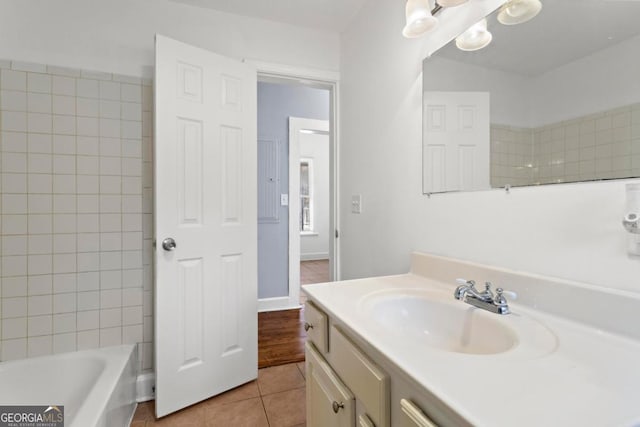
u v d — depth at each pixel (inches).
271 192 124.3
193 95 65.0
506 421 16.3
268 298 124.2
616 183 29.0
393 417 25.4
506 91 38.9
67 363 61.5
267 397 68.2
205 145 66.9
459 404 17.7
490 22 40.7
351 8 74.4
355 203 76.7
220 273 69.4
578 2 32.1
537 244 35.6
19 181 61.1
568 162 32.8
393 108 61.3
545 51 34.9
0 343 60.2
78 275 65.0
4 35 60.0
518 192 37.7
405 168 57.8
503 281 37.6
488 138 41.2
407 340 27.0
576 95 32.1
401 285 45.8
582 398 18.4
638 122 27.6
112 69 66.9
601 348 25.4
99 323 66.4
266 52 79.3
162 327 60.7
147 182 69.6
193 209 65.2
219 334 69.0
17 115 60.9
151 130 69.6
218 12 75.4
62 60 63.5
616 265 29.0
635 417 16.6
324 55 84.6
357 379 29.9
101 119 66.2
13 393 57.9
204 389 66.4
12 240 60.8
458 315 36.9
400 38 59.0
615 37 29.3
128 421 59.6
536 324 30.8
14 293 61.0
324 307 37.0
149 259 69.7
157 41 60.0
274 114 124.6
